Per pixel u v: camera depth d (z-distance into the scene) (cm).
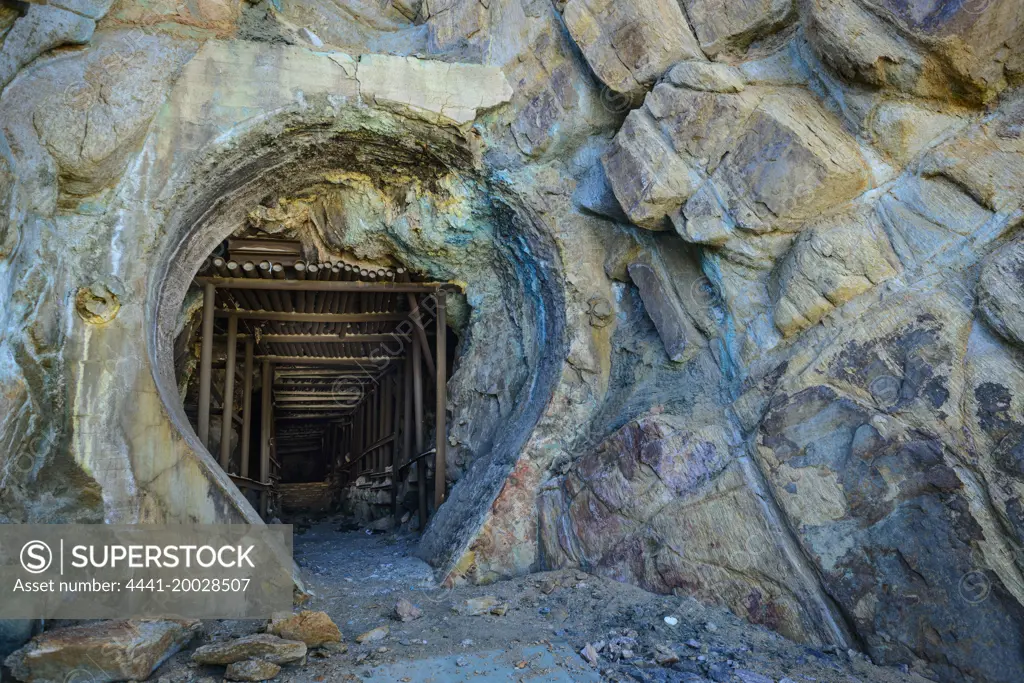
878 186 480
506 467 623
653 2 561
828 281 472
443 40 667
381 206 725
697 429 515
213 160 556
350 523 1174
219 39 567
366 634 441
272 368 1166
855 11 459
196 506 498
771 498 457
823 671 373
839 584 410
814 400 459
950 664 359
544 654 410
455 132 632
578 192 647
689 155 542
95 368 488
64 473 465
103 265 507
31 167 463
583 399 635
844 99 489
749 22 525
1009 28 416
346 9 686
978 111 449
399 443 1080
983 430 385
